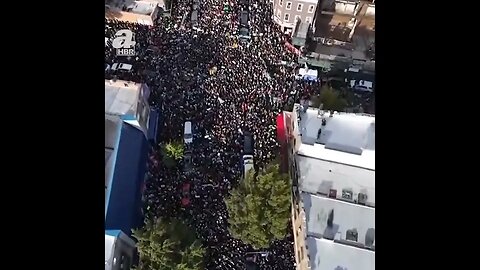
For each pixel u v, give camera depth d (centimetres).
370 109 5419
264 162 5288
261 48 5991
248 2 6222
